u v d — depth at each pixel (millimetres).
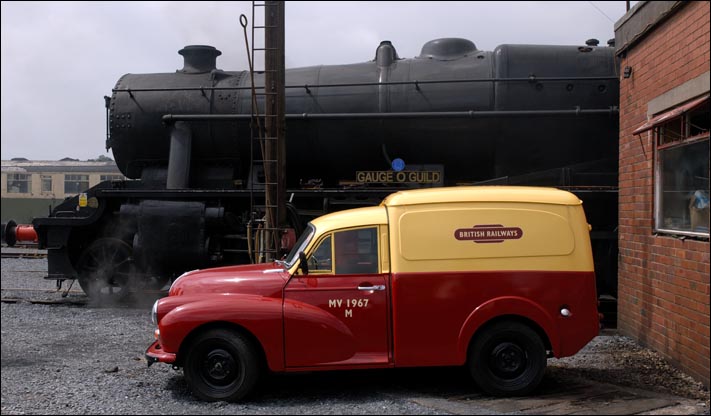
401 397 5289
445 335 5207
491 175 9664
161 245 9812
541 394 5293
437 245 5277
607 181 9008
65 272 10594
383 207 5582
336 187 10336
